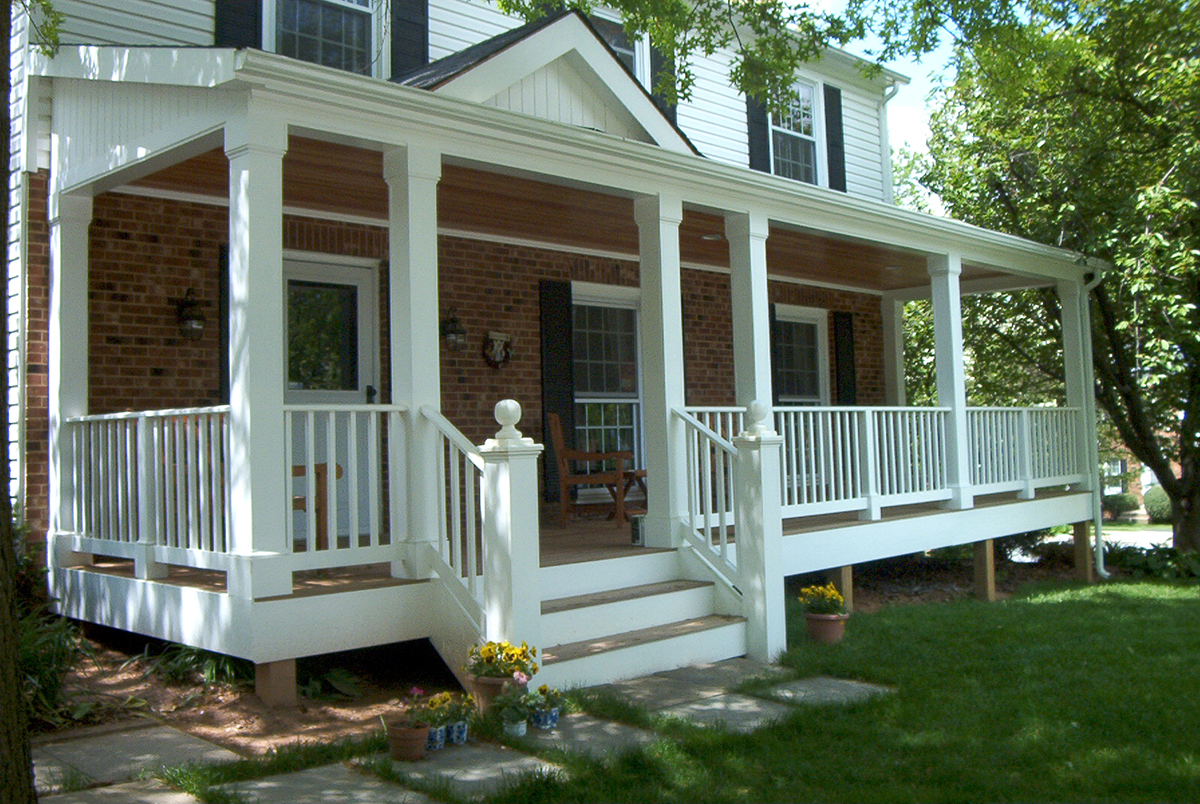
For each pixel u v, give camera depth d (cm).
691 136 1123
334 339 808
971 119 1259
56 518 658
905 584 1011
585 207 786
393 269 559
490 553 496
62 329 651
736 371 746
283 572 490
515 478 488
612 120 861
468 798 368
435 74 737
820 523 789
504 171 613
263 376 488
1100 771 397
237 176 495
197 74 505
